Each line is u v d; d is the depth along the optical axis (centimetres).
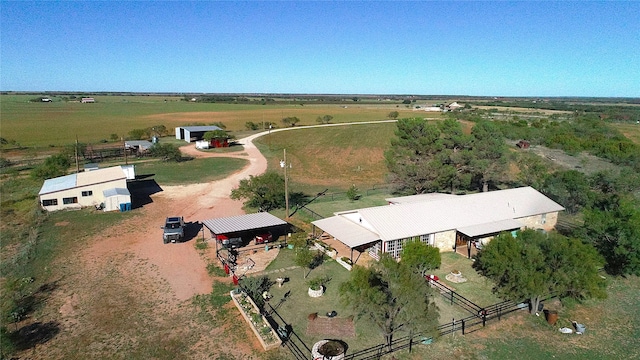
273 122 12875
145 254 3061
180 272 2750
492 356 1880
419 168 4491
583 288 2122
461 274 2708
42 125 12156
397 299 1850
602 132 8875
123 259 2966
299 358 1847
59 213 4084
